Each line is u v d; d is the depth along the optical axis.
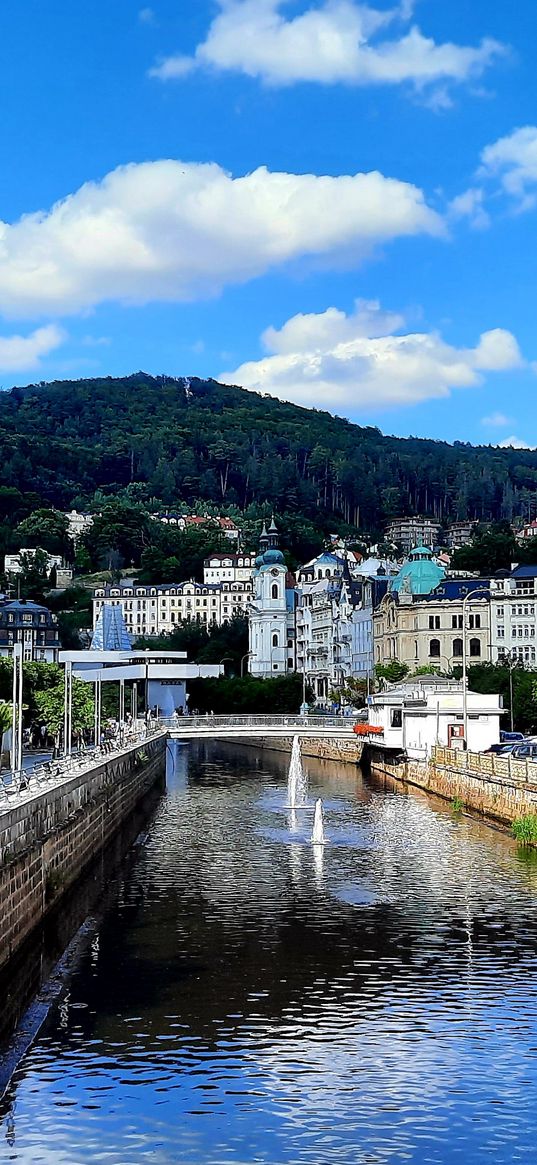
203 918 54.91
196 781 127.94
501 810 82.44
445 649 190.12
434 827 84.00
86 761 78.81
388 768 127.81
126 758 94.50
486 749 107.38
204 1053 37.06
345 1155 30.39
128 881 64.56
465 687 100.69
